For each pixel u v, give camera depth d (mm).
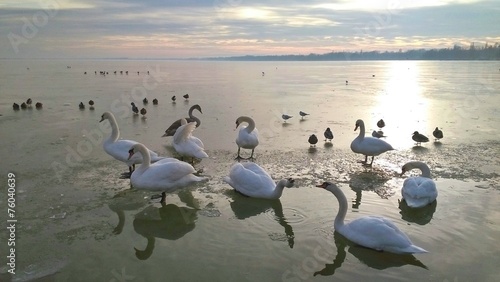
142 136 19297
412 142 18531
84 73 80438
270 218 10336
